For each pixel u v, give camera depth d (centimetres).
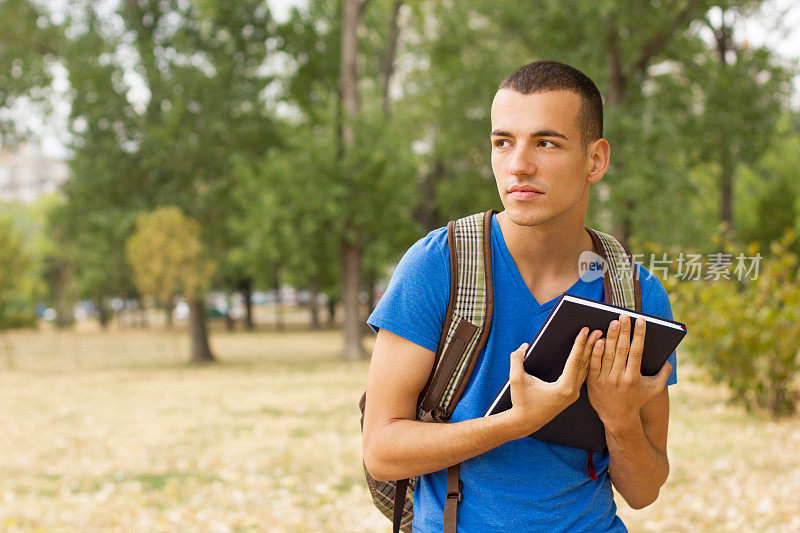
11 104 2202
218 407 1180
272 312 7144
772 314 845
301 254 1997
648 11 1714
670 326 129
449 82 2338
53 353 2781
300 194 1936
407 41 2566
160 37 2227
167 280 2094
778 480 616
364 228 2092
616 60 1805
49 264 4969
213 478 702
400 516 162
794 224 2427
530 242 150
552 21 1831
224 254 2227
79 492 658
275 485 668
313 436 897
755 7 1658
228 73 2155
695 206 2283
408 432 141
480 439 134
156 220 2081
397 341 148
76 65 2106
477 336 147
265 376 1742
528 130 136
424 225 2878
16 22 2217
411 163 2095
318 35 2280
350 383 1512
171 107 2073
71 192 2242
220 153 2167
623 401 134
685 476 641
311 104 2291
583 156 140
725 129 1795
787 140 2411
